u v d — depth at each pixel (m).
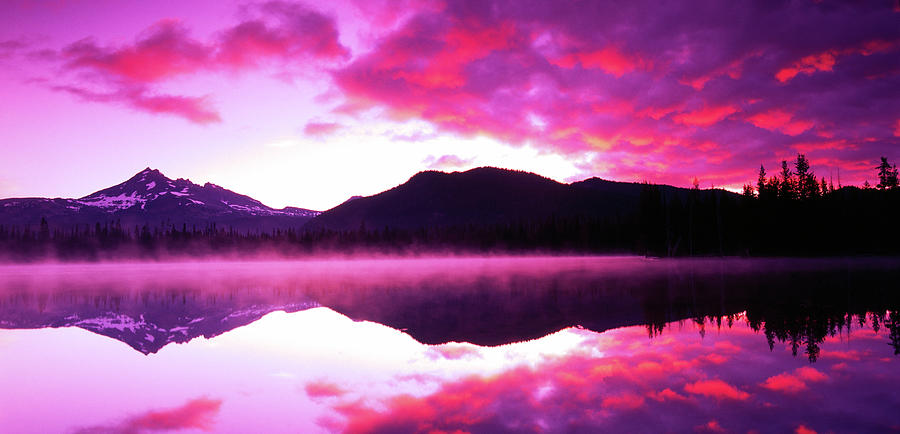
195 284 45.31
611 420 7.55
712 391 8.86
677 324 16.52
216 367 12.20
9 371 11.98
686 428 7.10
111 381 10.95
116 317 22.30
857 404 7.89
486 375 10.75
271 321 20.23
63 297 33.00
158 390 10.14
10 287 43.81
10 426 8.01
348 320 19.88
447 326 17.69
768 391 8.73
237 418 8.29
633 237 126.06
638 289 29.55
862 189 83.88
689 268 54.94
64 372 11.88
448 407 8.58
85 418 8.43
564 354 12.63
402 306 24.09
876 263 58.75
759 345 12.73
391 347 14.27
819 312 18.06
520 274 50.78
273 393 9.77
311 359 12.90
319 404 8.98
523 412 8.14
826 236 80.25
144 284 46.28
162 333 17.77
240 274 67.75
